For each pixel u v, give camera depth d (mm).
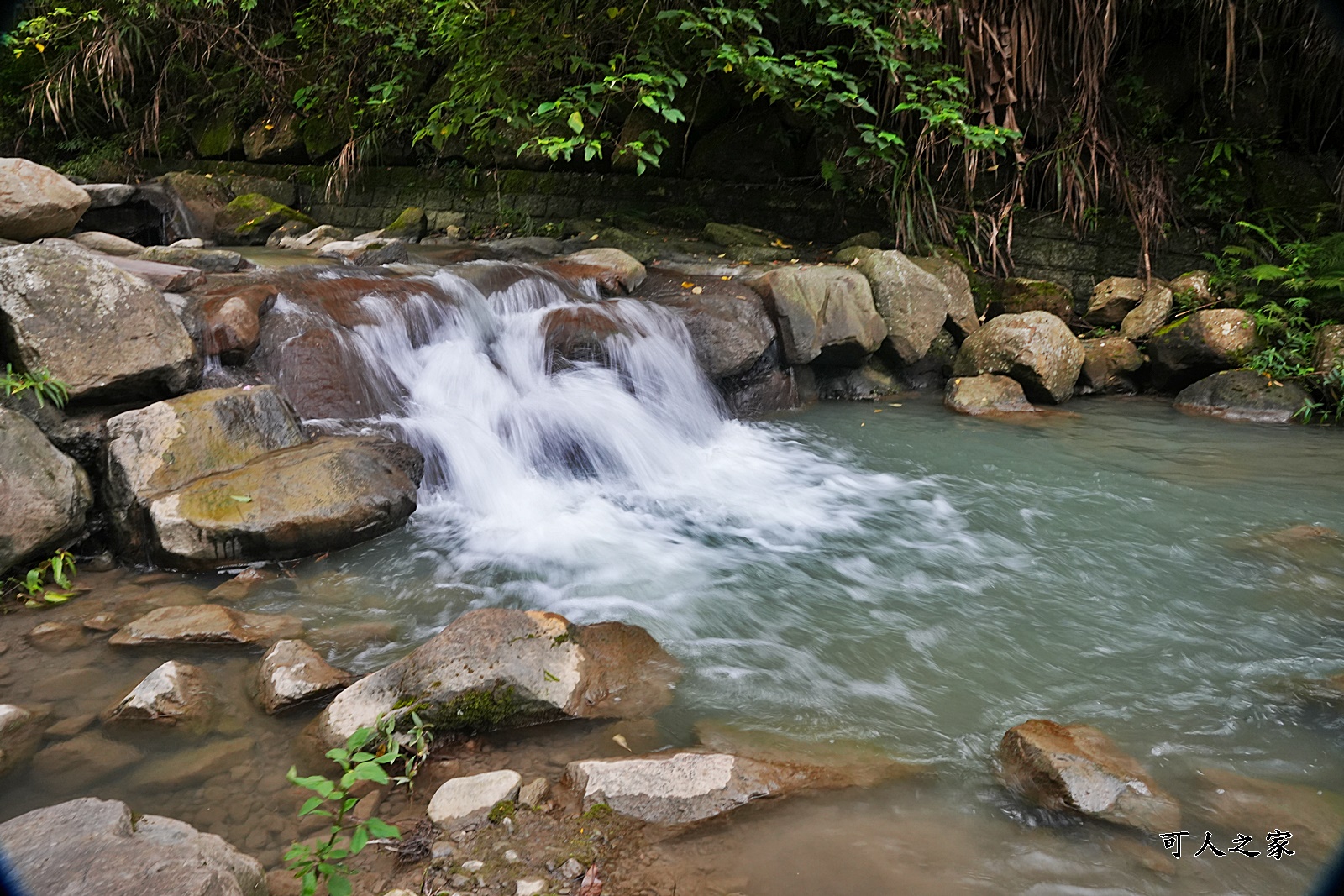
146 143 12000
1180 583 4133
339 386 5266
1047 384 7586
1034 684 3246
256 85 11672
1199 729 2939
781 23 8734
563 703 2932
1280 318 7789
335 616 3674
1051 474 5832
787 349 7238
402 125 10555
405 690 2881
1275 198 8562
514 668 2941
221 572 4016
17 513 3703
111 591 3803
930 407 7598
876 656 3453
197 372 4809
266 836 2387
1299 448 6359
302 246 9570
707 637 3602
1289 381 7379
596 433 5742
